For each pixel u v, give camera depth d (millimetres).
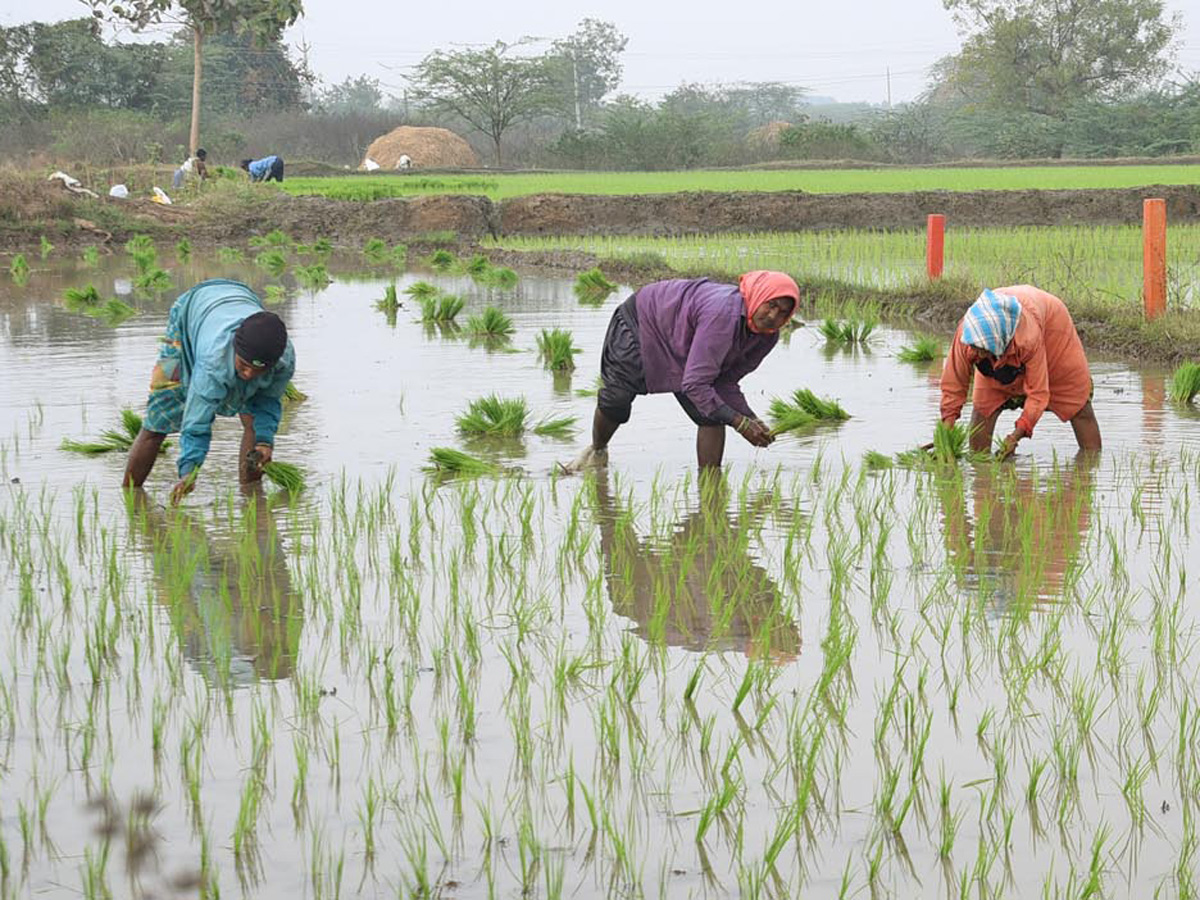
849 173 45375
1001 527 6836
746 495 7469
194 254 25250
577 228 28781
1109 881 3578
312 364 12086
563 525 6949
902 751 4328
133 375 11344
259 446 7414
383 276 21094
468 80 62219
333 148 63469
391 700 4637
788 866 3674
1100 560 6250
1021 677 4895
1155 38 69625
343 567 6246
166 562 6309
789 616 5570
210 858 3740
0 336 13727
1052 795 4035
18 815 3973
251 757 4340
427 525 6945
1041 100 71375
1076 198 28672
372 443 8859
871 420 9523
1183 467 7875
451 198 28000
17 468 8148
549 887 3496
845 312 15500
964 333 7859
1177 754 4273
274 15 42500
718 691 4828
